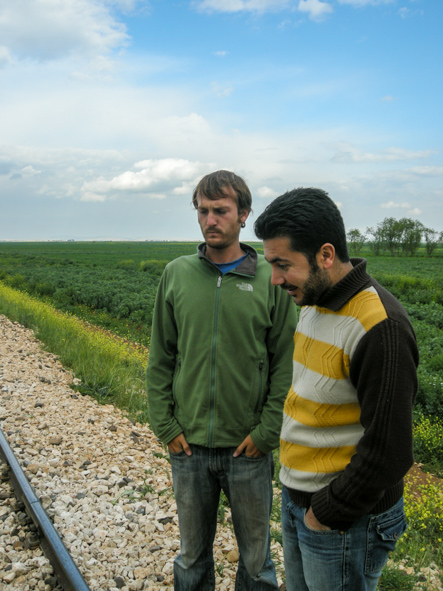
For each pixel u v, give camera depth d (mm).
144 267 42906
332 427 1588
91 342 9109
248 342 2174
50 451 4473
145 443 5066
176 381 2301
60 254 85188
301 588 1782
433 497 4539
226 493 2328
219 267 2232
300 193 1562
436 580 3326
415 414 6957
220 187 2088
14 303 14477
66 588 2641
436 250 107312
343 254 1577
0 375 7008
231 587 2793
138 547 3078
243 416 2195
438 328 15133
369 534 1552
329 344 1554
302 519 1657
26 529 3211
